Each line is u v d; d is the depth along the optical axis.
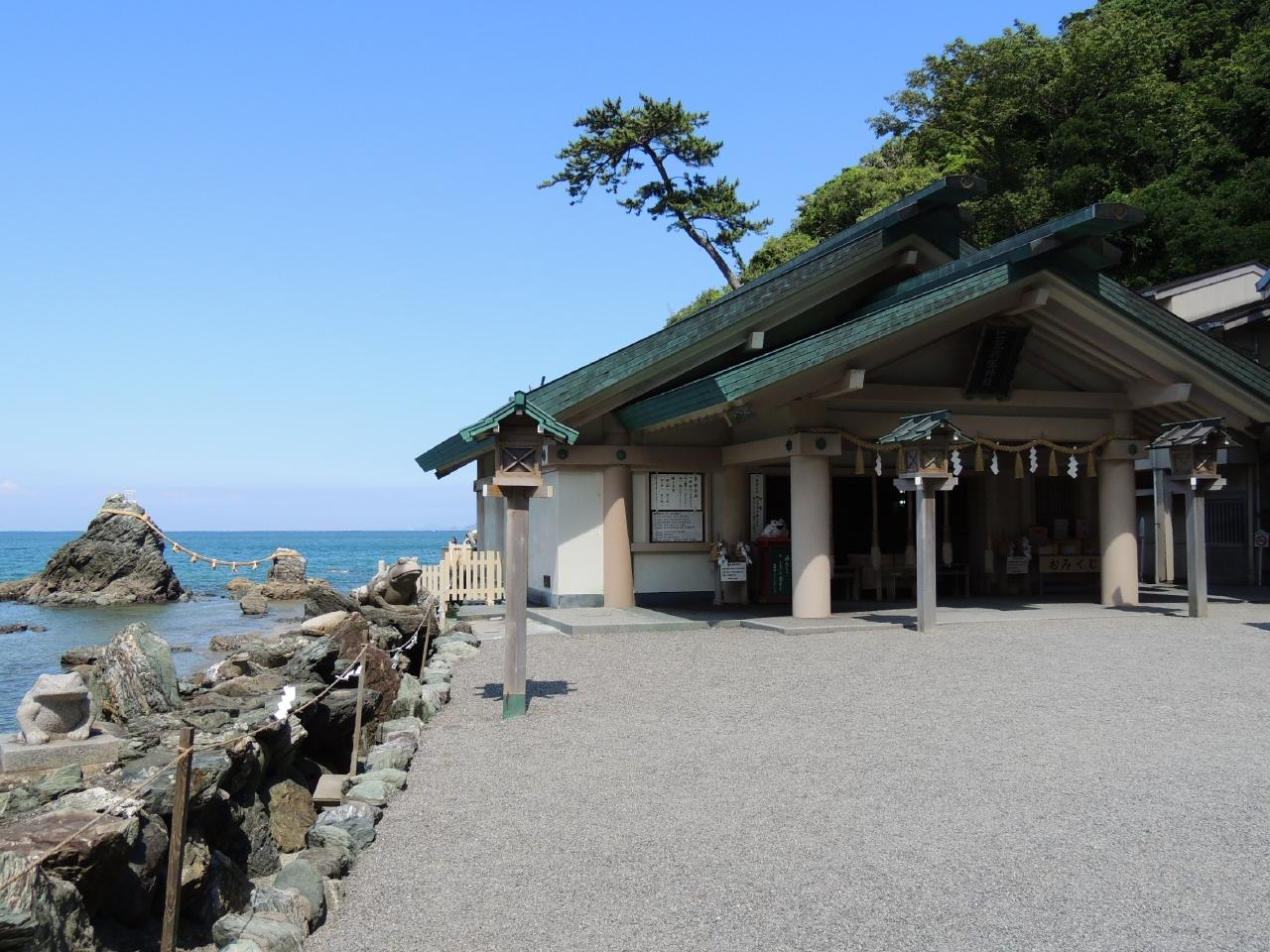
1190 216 32.66
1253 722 8.38
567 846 5.68
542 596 17.75
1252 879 5.12
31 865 3.47
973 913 4.73
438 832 5.96
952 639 12.96
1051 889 5.00
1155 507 23.95
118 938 4.05
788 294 15.59
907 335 14.17
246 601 37.19
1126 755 7.39
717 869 5.30
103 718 7.57
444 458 20.89
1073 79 36.84
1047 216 35.38
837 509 19.05
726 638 13.47
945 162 38.75
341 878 5.30
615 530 16.78
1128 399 16.45
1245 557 22.38
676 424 16.97
